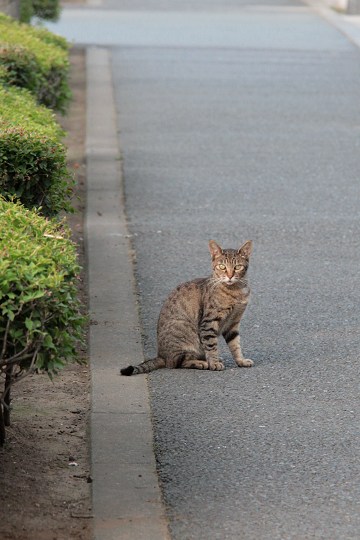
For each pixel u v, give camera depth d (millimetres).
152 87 31750
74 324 8766
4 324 8172
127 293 14008
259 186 20281
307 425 10039
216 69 35625
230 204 18906
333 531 8070
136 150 23328
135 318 13078
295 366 11609
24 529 8094
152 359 11625
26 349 8141
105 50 39375
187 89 31516
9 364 8297
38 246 8742
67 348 8547
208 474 9023
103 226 17297
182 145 23953
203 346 11656
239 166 21969
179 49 40188
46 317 8250
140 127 25859
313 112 28391
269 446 9570
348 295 14070
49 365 8367
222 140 24594
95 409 10359
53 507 8461
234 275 11438
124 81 32719
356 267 15320
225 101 29734
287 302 13734
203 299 11656
